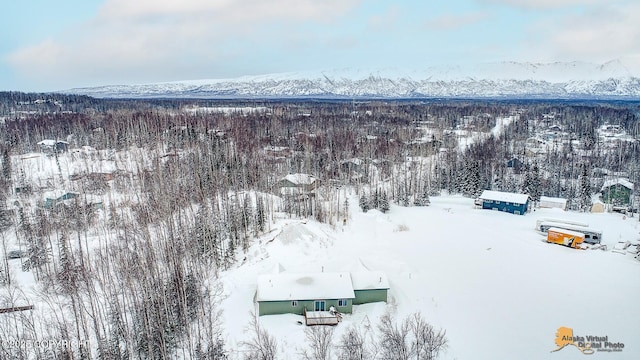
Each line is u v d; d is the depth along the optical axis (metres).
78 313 48.00
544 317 49.44
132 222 69.44
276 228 74.94
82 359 39.28
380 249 71.88
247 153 108.94
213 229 66.62
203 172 92.56
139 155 112.00
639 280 59.41
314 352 40.59
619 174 121.75
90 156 119.50
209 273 59.56
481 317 49.41
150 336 41.16
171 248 57.47
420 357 39.59
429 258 67.69
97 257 62.09
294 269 60.69
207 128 135.25
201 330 45.56
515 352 42.66
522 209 95.69
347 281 50.44
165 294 47.28
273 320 47.41
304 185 92.31
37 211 76.19
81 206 80.31
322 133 154.88
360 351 39.66
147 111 176.25
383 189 108.38
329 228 81.00
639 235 79.75
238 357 41.44
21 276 62.34
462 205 105.44
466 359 41.44
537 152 145.00
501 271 62.56
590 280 59.44
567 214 96.19
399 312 49.81
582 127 190.38
